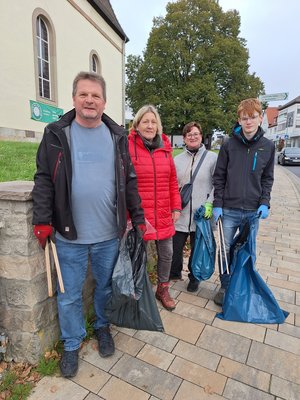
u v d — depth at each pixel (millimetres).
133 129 2635
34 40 13219
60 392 1948
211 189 3156
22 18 12367
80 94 1862
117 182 2039
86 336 2461
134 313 2227
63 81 15695
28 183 2258
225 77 30109
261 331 2594
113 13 23141
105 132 2039
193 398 1920
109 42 21125
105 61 20641
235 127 2775
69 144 1906
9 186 2102
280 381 2066
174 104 28688
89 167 1950
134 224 2246
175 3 29734
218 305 2992
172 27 29688
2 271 2018
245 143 2705
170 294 3199
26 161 5262
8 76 11789
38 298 2090
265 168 2785
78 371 2119
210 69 29797
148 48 31188
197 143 3098
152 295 2254
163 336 2506
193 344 2416
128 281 2129
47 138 1839
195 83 28578
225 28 30406
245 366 2191
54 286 2234
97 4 18328
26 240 1930
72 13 16094
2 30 11352
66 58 15828
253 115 2541
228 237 2953
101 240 2096
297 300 3117
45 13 13812
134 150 2580
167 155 2738
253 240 2801
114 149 2047
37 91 13602
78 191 1931
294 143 56344
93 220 2029
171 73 30328
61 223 1932
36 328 2098
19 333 2111
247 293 2809
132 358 2254
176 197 2902
